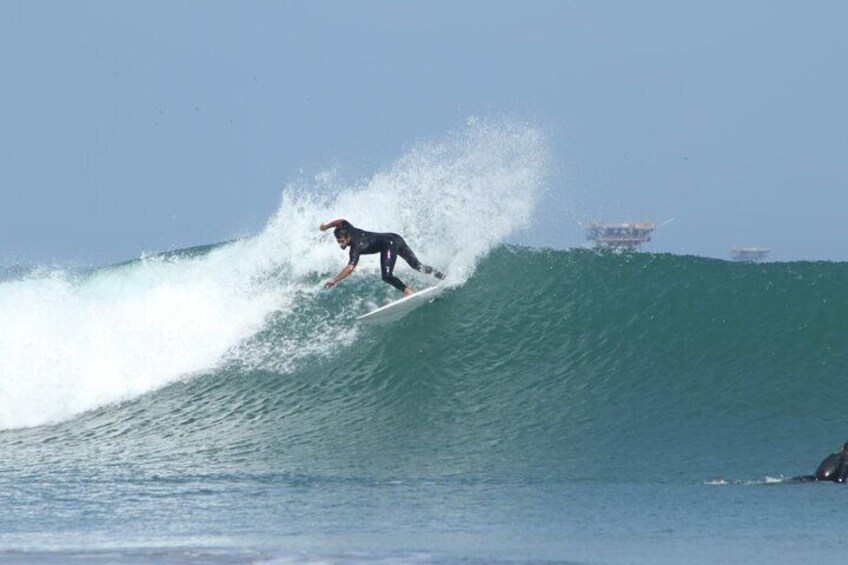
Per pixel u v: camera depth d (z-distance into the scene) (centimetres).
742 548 2916
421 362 5862
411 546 2916
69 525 3334
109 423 5641
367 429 5150
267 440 5088
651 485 4038
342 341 6188
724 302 6069
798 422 4894
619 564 2700
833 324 5775
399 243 6119
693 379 5409
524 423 5053
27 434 5575
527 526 3269
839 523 3294
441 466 4462
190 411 5675
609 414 5097
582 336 5953
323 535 3112
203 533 3153
